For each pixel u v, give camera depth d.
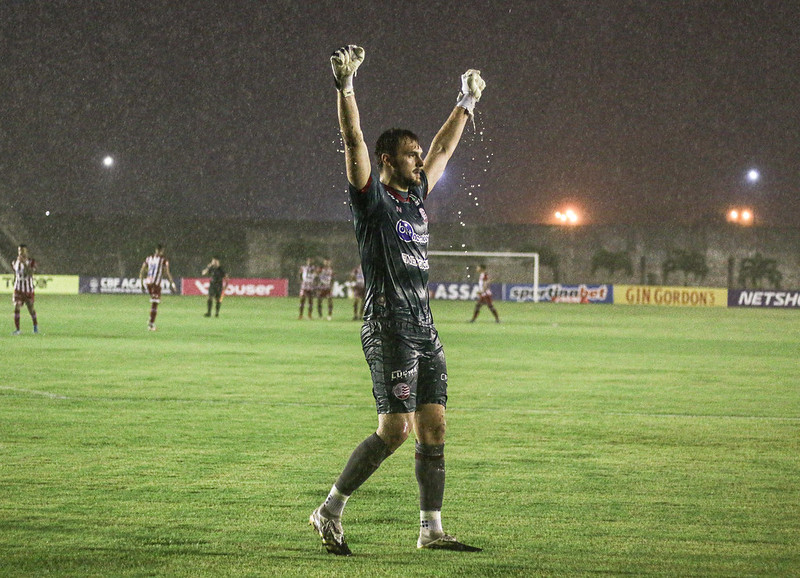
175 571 6.22
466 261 83.62
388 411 6.66
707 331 38.53
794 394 17.12
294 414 13.77
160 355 23.22
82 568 6.27
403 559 6.59
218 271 42.72
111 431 12.01
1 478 9.15
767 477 9.61
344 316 47.94
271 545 6.90
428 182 7.41
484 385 18.05
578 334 35.22
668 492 8.87
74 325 34.94
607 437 12.11
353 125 6.36
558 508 8.20
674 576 6.21
